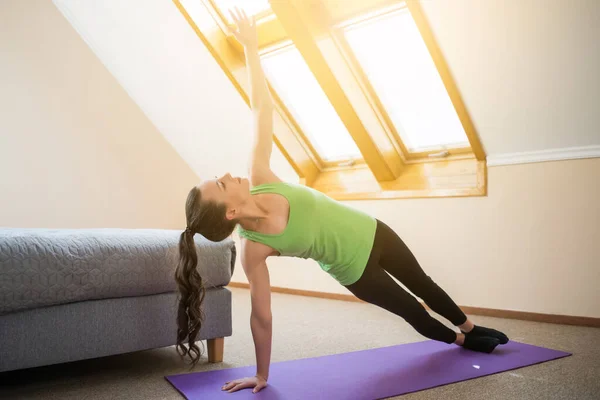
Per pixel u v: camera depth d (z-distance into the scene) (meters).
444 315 2.31
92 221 4.32
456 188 3.44
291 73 3.74
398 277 2.29
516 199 3.21
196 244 2.21
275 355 2.38
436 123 3.57
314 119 4.01
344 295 4.03
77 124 4.24
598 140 2.92
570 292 3.02
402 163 3.83
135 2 3.67
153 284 2.05
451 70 2.96
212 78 3.88
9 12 3.88
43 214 4.01
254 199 1.92
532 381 1.94
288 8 2.98
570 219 3.03
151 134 4.77
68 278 1.81
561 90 2.79
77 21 4.19
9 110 3.85
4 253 1.69
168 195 4.91
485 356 2.29
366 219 2.15
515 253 3.21
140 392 1.86
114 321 1.95
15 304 1.71
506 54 2.75
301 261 4.34
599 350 2.42
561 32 2.56
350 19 3.09
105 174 4.41
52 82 4.09
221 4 3.46
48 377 2.04
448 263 3.48
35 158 3.98
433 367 2.12
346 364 2.20
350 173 4.11
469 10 2.63
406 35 3.18
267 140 2.06
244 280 4.88
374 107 3.57
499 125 3.12
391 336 2.77
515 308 3.21
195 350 1.97
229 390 1.83
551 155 3.08
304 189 2.03
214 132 4.44
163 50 3.93
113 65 4.39
